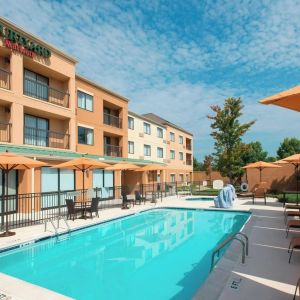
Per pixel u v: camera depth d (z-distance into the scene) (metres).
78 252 10.14
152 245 11.01
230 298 5.14
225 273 6.36
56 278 7.75
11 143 17.70
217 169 32.66
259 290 5.48
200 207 19.53
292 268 6.71
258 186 25.98
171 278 7.62
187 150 58.09
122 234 12.94
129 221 16.16
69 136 23.06
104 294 6.68
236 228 14.01
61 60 22.39
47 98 22.52
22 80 18.84
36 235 10.90
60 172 21.23
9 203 17.16
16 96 18.30
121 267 8.52
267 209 17.59
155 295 6.59
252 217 14.31
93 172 25.25
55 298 5.53
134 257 9.53
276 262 7.16
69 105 23.14
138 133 39.47
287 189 29.70
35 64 20.47
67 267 8.62
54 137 22.91
